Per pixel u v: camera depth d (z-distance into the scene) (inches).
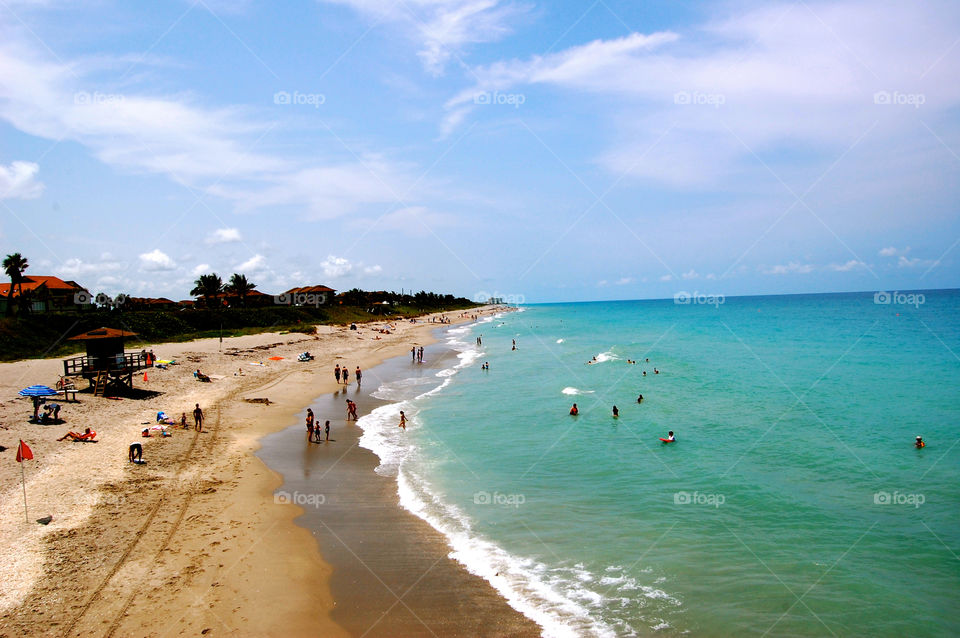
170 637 441.1
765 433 1111.6
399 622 477.4
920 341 2738.7
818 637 458.0
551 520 701.9
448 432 1151.0
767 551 612.7
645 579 554.9
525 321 6373.0
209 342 2544.3
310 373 1923.0
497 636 459.8
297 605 497.7
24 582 503.5
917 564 577.9
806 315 5541.3
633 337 3644.2
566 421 1244.5
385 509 732.7
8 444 874.1
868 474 861.2
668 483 838.5
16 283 2166.6
